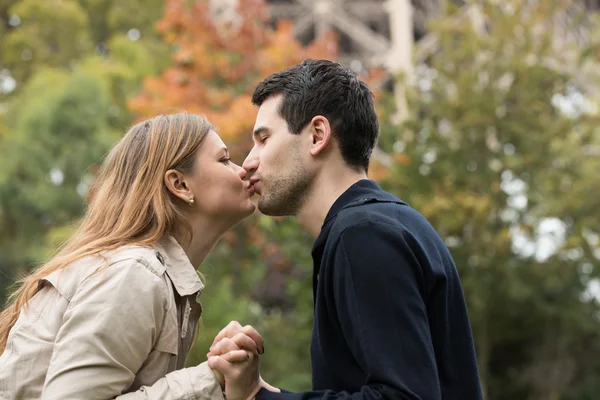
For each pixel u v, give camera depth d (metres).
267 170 2.84
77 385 2.46
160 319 2.63
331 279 2.54
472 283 14.42
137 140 2.97
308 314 14.32
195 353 10.65
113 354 2.51
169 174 2.91
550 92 15.55
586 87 17.59
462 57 15.59
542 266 15.14
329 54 15.45
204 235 3.00
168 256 2.81
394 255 2.43
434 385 2.34
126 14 30.38
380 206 2.60
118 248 2.72
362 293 2.41
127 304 2.55
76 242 2.86
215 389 2.57
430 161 15.27
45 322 2.66
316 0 29.36
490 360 16.97
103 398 2.49
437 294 2.54
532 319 15.88
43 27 29.47
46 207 21.34
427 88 16.11
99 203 2.92
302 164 2.80
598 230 15.24
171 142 2.93
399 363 2.33
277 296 16.05
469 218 14.30
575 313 15.42
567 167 15.52
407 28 27.94
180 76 14.52
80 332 2.51
